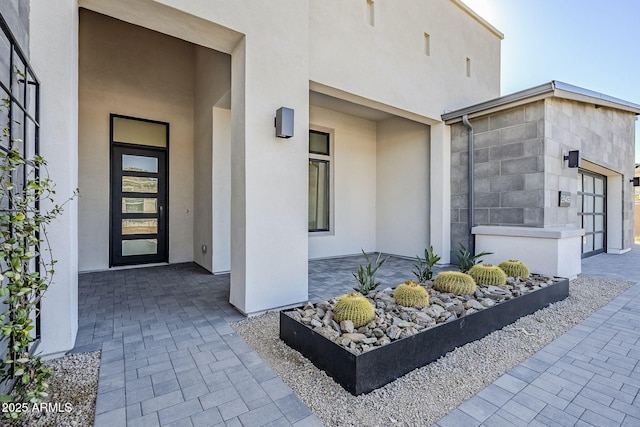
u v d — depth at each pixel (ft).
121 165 18.97
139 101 19.33
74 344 8.59
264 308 11.26
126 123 19.08
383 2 16.96
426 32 19.42
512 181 17.51
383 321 8.11
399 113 18.62
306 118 12.33
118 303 12.37
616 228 26.20
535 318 10.67
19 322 4.97
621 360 7.93
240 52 11.17
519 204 17.19
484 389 6.64
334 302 9.79
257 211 11.08
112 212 18.69
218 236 17.65
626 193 26.94
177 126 20.66
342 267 20.20
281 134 11.10
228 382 6.87
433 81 19.76
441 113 20.27
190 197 21.17
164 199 20.35
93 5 9.20
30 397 4.92
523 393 6.51
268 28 11.35
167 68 20.29
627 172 26.91
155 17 9.86
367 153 25.80
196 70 20.81
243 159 10.95
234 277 11.78
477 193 19.12
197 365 7.60
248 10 10.87
